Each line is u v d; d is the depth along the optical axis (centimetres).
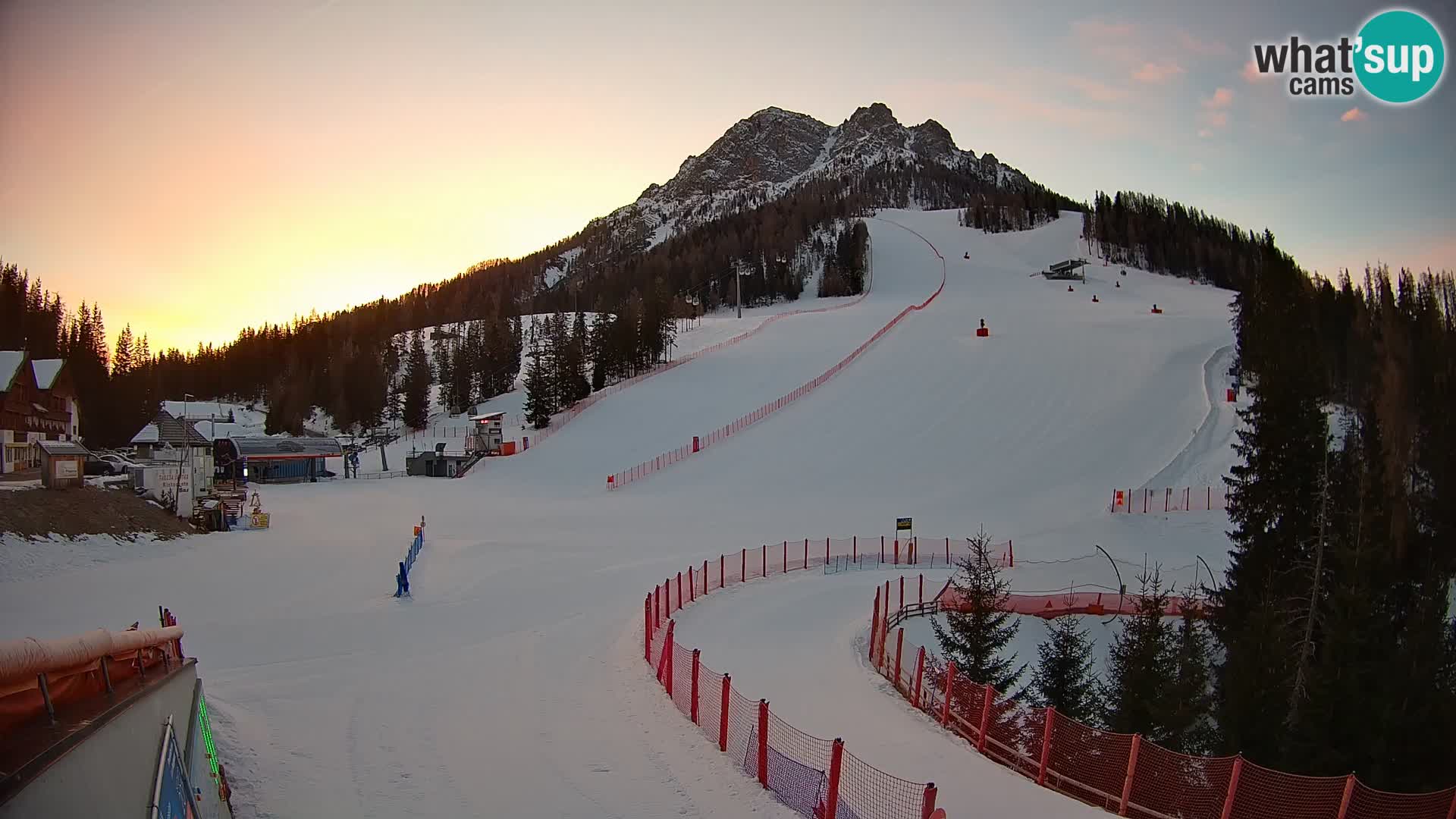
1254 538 2986
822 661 2225
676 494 5722
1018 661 2895
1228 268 15612
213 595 2783
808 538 4356
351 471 8012
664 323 11006
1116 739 1413
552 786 1195
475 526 4747
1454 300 4703
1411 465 3550
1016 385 7331
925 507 5081
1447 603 2609
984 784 1366
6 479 4325
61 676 551
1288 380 3094
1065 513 4819
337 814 1052
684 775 1265
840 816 1108
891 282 16075
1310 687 2173
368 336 15200
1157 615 2592
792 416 7238
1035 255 18512
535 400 8644
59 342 10112
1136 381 7019
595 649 2152
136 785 584
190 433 6106
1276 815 1267
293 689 1683
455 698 1650
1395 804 1239
